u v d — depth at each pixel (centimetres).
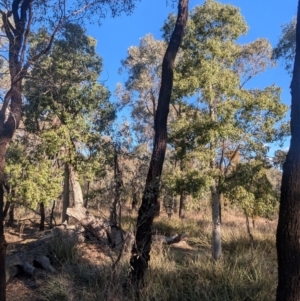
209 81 870
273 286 620
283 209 396
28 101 1034
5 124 547
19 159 1141
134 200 645
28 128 1205
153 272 693
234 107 881
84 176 1196
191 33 945
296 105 404
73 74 1119
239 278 655
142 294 574
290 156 399
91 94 1174
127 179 661
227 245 1169
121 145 785
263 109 902
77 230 1020
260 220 1795
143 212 598
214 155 898
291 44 965
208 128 877
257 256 822
